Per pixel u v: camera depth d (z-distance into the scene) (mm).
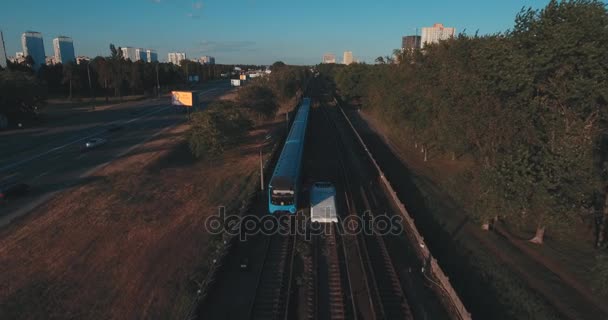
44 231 26438
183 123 71688
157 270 21719
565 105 25656
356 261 23000
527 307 18391
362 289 20203
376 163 42219
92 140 52156
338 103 103750
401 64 54250
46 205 31172
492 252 24328
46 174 39938
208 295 19078
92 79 115000
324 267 22234
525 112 26328
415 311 18391
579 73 24094
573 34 22734
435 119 42000
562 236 26438
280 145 52906
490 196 24609
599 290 19844
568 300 19328
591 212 26109
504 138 28016
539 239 25844
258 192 33938
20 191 33250
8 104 67438
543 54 23859
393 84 56906
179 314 18094
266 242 25188
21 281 20531
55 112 85438
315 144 56219
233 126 46031
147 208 30703
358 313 18266
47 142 55594
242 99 66438
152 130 64812
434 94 40281
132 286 20250
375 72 80438
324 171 42656
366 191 35938
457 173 41750
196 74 188250
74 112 86250
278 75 102875
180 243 24844
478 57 31234
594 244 25641
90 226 27219
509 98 28094
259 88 69938
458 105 32562
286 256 23375
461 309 17484
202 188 36062
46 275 21172
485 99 29141
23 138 58188
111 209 30266
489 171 25297
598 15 22812
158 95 122438
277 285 20359
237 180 38531
